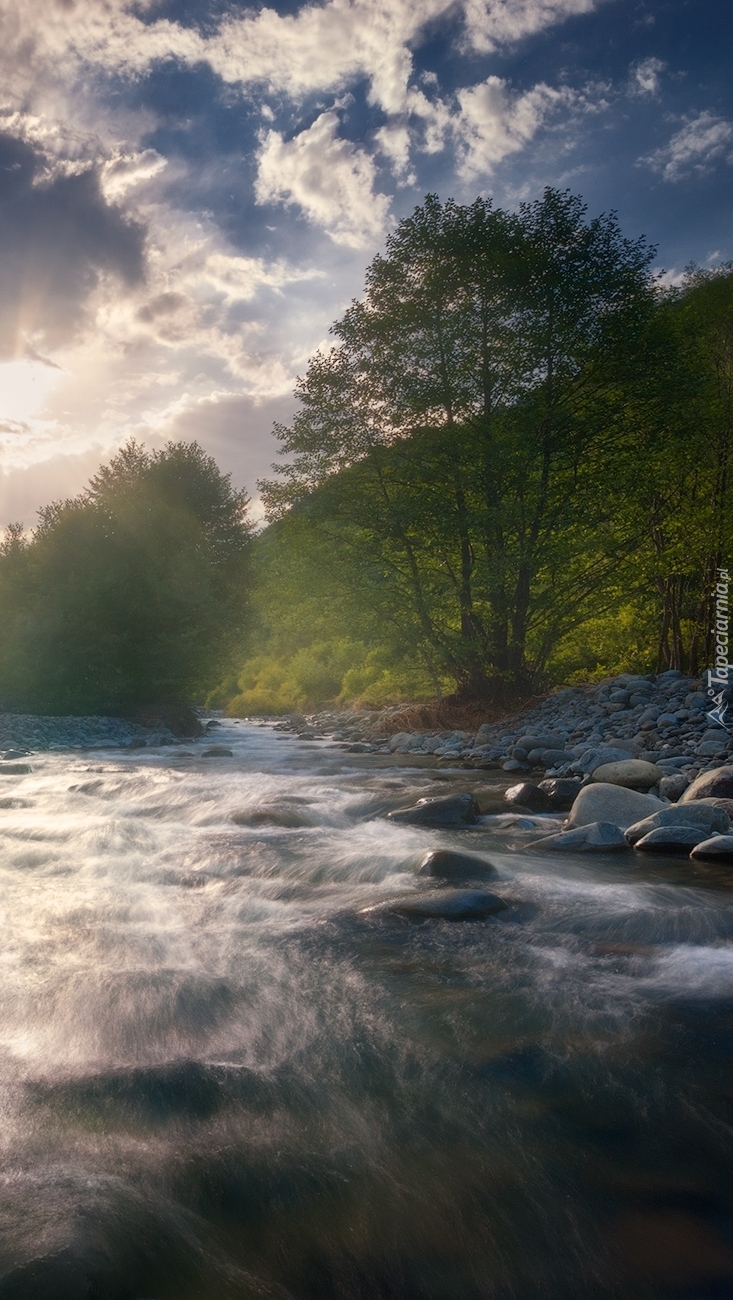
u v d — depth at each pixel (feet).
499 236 60.39
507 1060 10.64
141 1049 10.94
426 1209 7.66
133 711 82.23
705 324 68.44
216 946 15.19
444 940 15.66
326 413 63.36
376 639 69.21
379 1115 9.28
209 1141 8.73
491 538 63.93
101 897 18.70
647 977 13.70
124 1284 6.43
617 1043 11.13
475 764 49.29
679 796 32.50
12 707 79.87
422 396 61.05
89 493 86.99
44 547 83.15
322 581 67.21
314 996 12.79
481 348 61.98
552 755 45.34
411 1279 6.81
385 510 62.18
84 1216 7.25
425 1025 11.73
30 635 79.97
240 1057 10.75
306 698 141.08
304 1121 9.16
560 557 62.08
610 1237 7.25
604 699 57.21
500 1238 7.25
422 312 60.70
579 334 60.95
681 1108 9.41
